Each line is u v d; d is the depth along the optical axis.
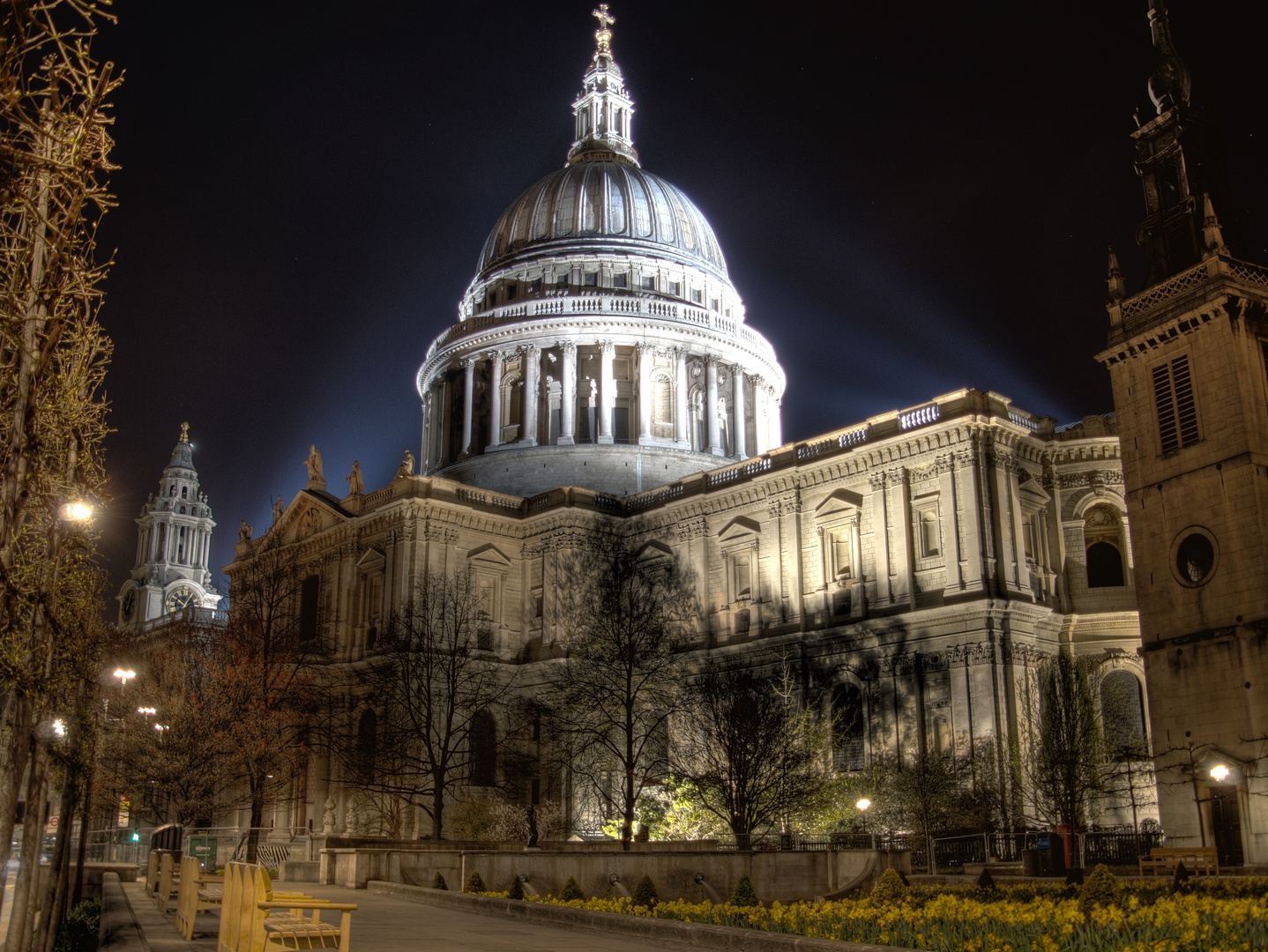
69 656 24.91
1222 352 52.09
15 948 22.69
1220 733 48.91
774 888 38.38
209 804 56.19
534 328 98.44
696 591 74.06
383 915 28.84
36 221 15.52
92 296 16.25
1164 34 60.31
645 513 78.88
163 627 92.38
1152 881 32.88
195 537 134.00
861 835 53.34
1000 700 57.81
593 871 38.62
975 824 53.12
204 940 21.28
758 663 68.31
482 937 23.16
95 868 45.03
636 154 121.62
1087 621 62.97
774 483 70.81
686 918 25.47
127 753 54.53
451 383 105.06
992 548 60.66
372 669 72.44
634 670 66.31
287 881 43.62
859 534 66.12
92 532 25.45
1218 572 50.47
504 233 111.75
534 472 94.12
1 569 15.68
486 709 76.00
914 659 61.38
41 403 17.84
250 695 60.09
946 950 18.81
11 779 17.09
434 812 63.50
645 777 62.44
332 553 83.50
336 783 76.50
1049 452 66.44
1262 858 46.16
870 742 62.47
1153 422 54.78
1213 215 53.41
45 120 15.07
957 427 62.16
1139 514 54.66
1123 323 56.78
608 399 96.94
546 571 79.94
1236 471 50.50
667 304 101.19
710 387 99.88
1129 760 54.78
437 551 78.00
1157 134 59.03
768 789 54.53
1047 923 19.38
